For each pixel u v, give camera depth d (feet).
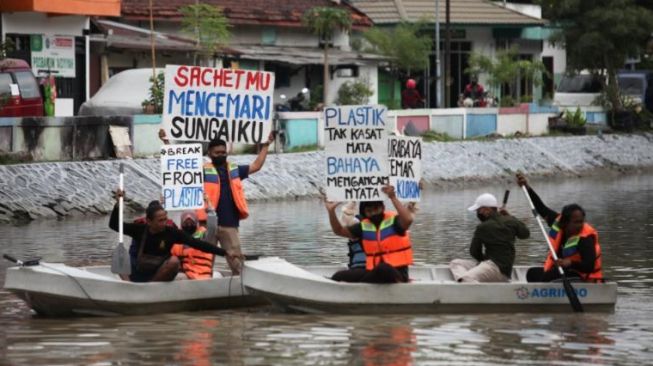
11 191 124.16
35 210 123.34
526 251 99.71
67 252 97.50
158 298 69.72
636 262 93.04
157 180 138.41
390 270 69.15
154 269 71.46
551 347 61.21
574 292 70.18
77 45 177.37
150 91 157.69
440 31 243.81
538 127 214.48
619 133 227.20
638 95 248.52
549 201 148.36
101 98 158.61
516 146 196.34
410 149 72.49
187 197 74.90
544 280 73.10
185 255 73.92
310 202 145.89
